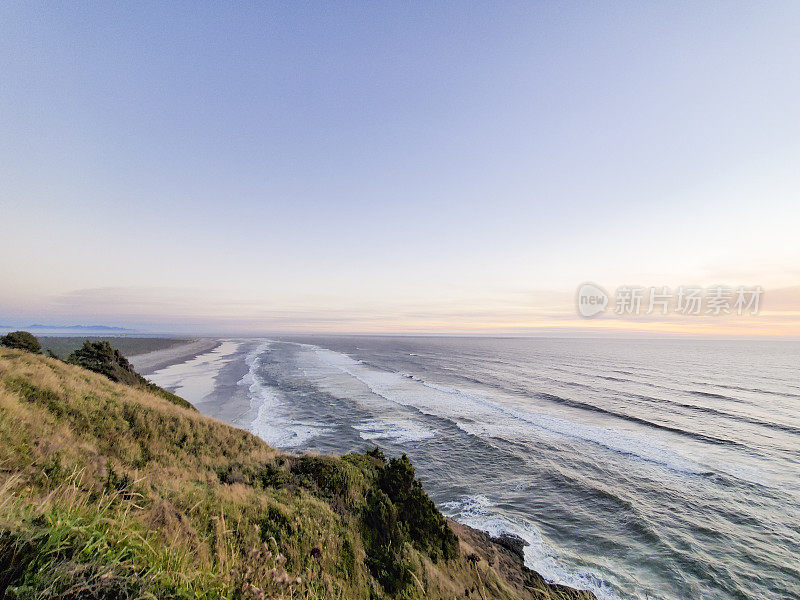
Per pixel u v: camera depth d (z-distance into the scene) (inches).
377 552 351.9
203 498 298.7
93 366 1008.9
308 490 423.5
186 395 1984.5
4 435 268.1
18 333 964.6
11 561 94.2
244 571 146.6
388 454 1139.9
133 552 121.4
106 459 325.1
